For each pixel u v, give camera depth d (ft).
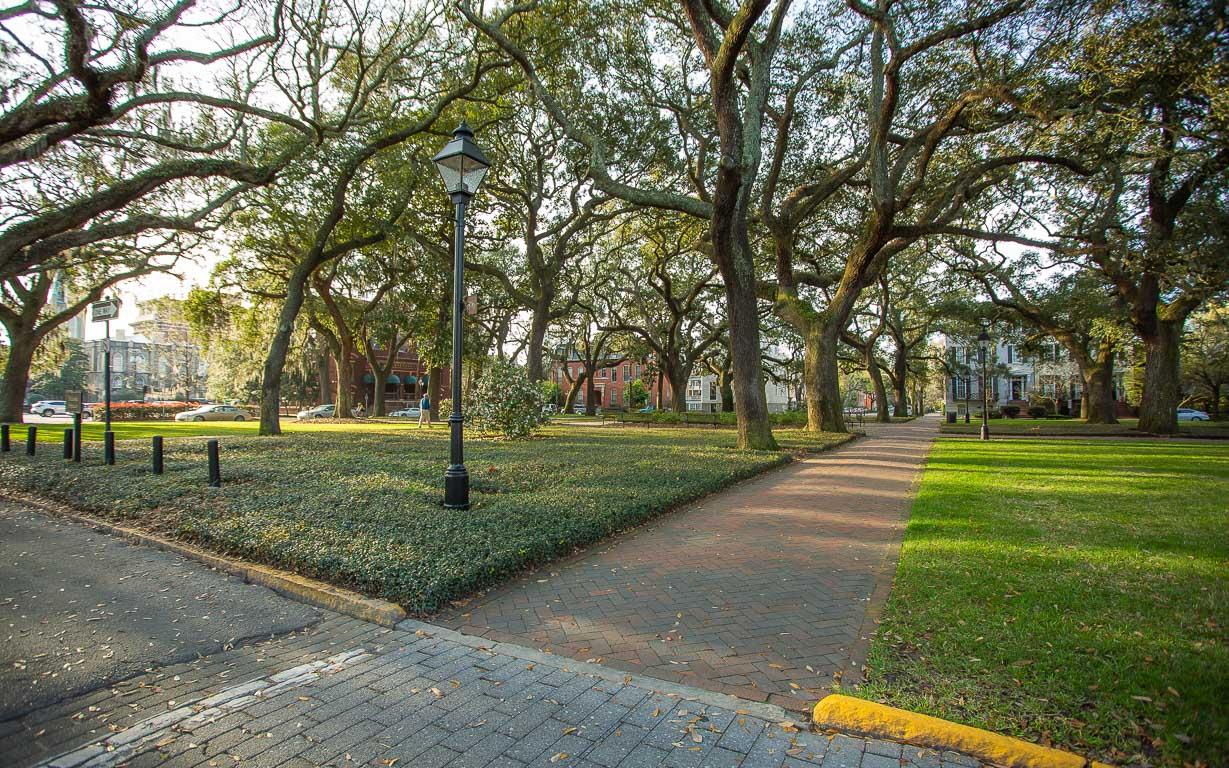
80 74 31.76
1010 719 9.39
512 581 17.17
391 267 93.20
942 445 61.93
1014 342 133.59
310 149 54.65
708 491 30.55
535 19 53.21
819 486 33.71
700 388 248.52
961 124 48.11
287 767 8.66
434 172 65.98
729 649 12.62
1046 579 15.99
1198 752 8.32
